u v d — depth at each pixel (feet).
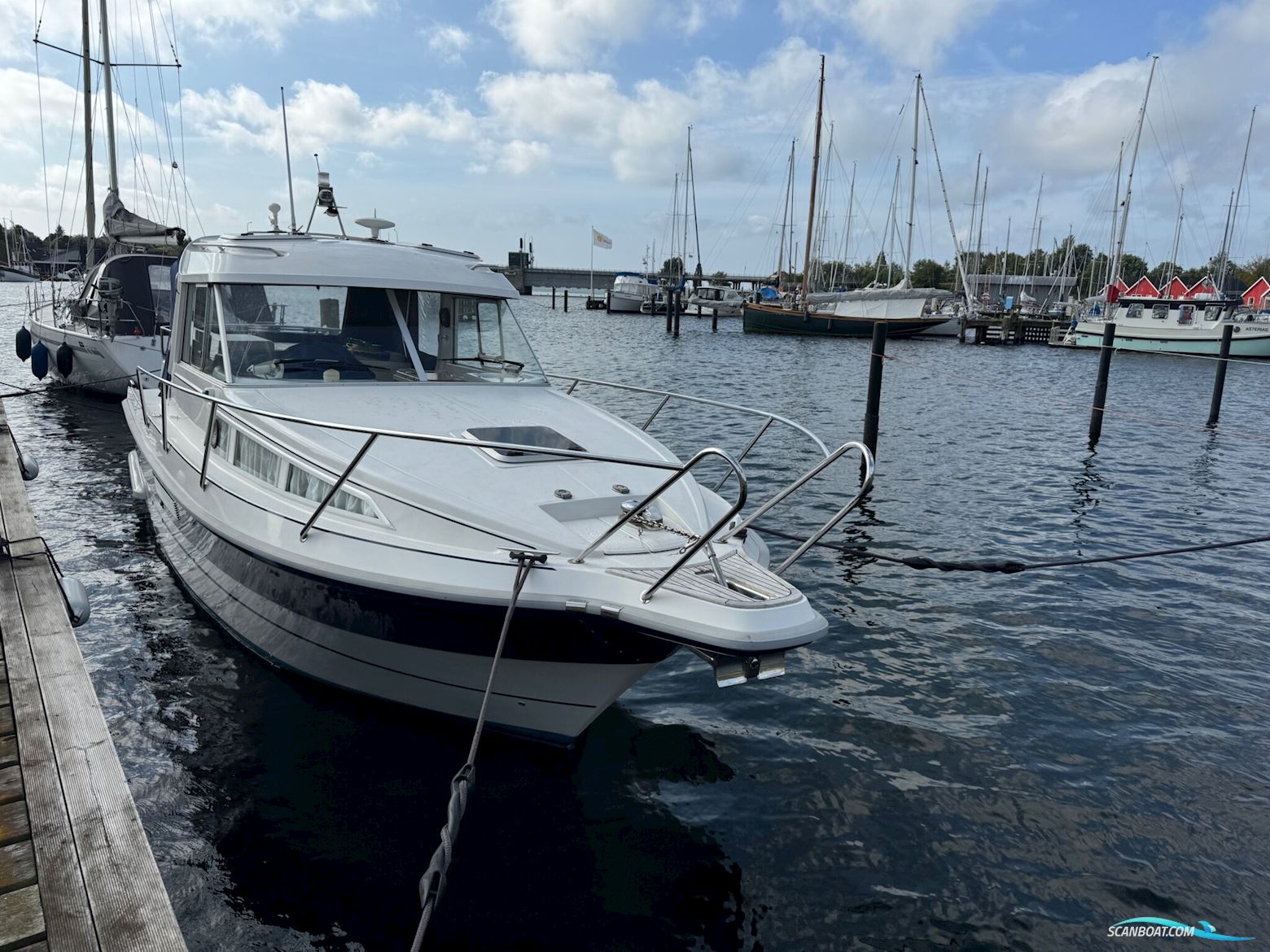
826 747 17.42
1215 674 21.16
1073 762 17.11
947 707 19.17
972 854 14.35
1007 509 36.09
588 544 14.15
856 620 23.88
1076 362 117.29
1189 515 36.17
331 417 17.07
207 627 21.03
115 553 26.45
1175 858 14.40
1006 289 260.83
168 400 24.17
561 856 13.94
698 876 13.66
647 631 12.89
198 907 12.55
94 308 51.72
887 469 43.14
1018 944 12.52
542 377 21.50
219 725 16.99
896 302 154.30
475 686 15.30
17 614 14.73
